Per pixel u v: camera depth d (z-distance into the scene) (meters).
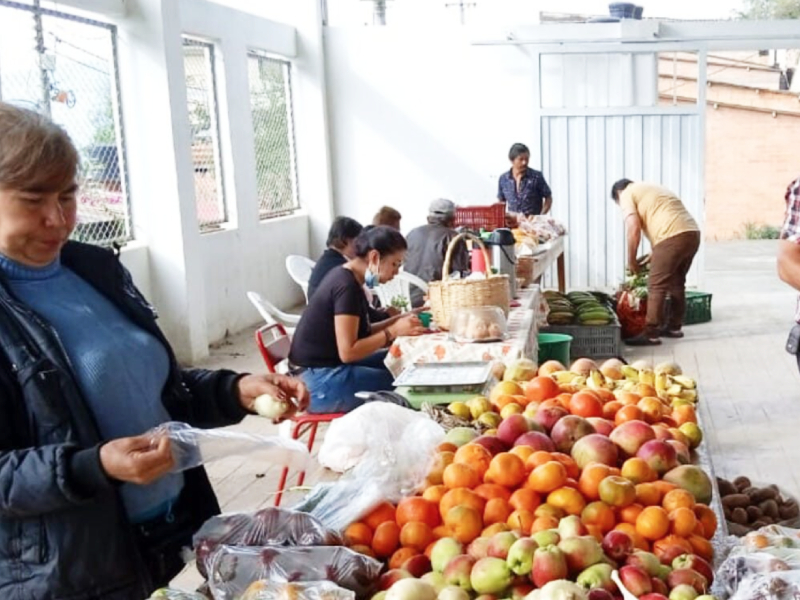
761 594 1.51
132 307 1.74
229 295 8.02
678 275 7.02
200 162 7.84
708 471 2.17
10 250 1.52
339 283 3.77
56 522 1.46
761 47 8.77
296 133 9.86
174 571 1.73
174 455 1.43
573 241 9.38
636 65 9.12
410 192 9.95
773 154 17.39
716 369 6.25
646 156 9.13
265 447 1.63
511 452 1.97
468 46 9.50
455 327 3.70
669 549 1.70
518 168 8.60
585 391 2.41
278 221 9.12
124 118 6.61
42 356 1.46
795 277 3.17
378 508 1.80
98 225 6.37
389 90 9.78
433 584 1.58
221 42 7.91
